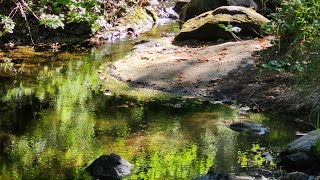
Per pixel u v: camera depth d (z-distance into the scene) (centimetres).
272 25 919
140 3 1373
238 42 1005
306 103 757
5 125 711
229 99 813
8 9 1130
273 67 812
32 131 694
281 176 583
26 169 594
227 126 717
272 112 767
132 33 1206
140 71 912
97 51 1063
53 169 594
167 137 680
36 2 1144
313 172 592
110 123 722
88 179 573
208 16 1099
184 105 791
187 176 580
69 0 1045
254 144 664
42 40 1123
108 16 1229
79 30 1160
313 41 840
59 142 662
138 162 611
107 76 912
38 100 802
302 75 796
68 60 1003
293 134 695
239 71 884
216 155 632
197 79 872
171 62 935
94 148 646
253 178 575
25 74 920
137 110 769
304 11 866
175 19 1394
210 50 977
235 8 1101
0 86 858
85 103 793
